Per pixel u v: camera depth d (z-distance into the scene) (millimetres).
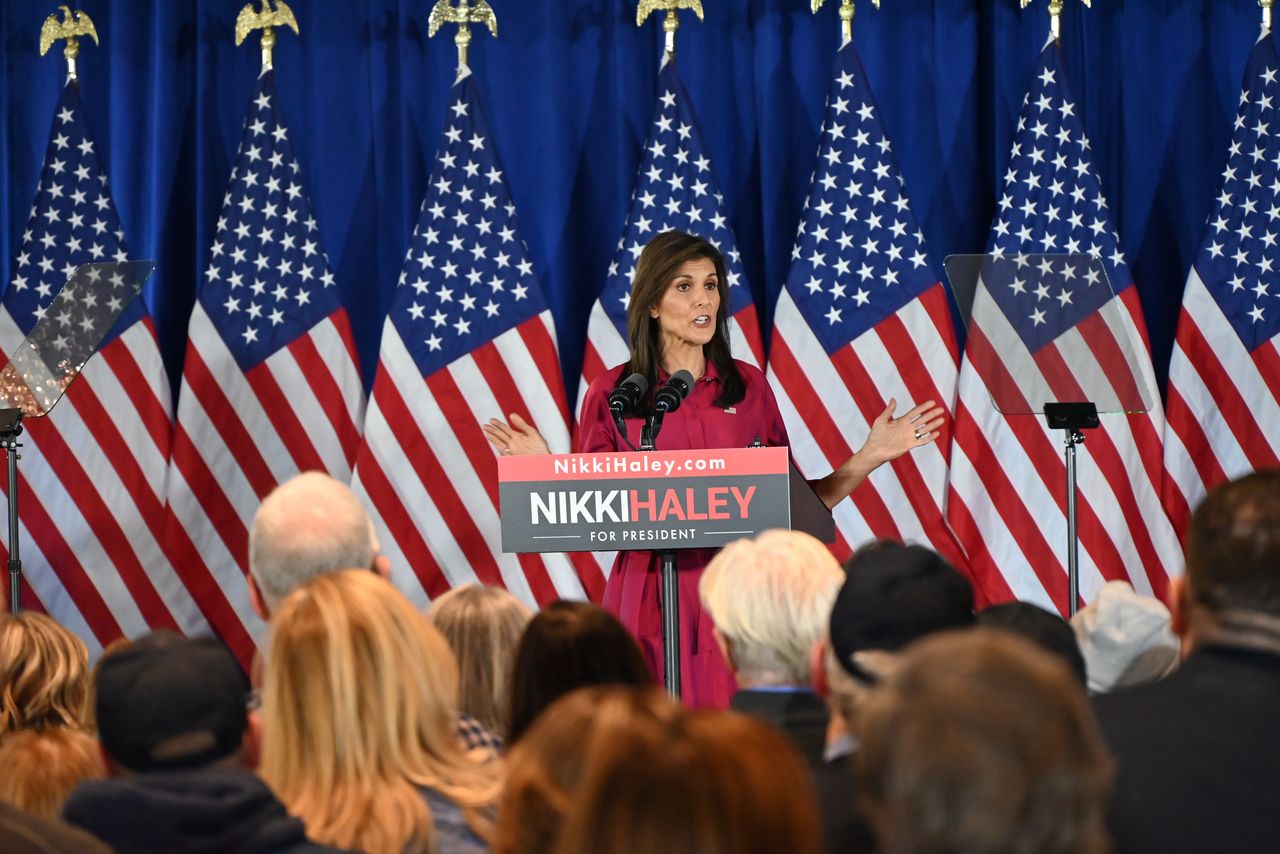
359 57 16172
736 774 2875
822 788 4441
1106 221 14945
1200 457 14930
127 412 15102
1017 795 2854
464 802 4883
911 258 14906
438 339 14977
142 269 13297
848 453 14750
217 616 14961
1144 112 15914
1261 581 4480
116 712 4457
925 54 15969
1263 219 14945
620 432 10039
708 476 8828
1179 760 4297
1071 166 14992
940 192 15938
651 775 2859
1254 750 4301
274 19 15422
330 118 16141
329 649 4855
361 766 4852
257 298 15195
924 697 2955
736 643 5828
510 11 16109
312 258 15305
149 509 15070
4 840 3832
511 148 16141
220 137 16078
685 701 10797
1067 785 2898
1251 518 4531
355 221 16188
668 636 9570
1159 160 15930
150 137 16109
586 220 16125
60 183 15438
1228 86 15875
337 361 15211
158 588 14984
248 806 4301
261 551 6223
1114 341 12906
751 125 16000
